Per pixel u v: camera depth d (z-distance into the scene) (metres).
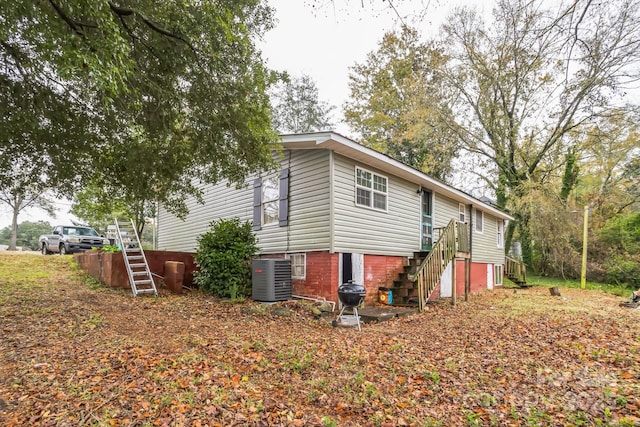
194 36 5.58
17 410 3.21
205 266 9.87
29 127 5.70
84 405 3.38
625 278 19.17
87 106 6.12
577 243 21.80
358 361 5.08
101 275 10.33
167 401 3.51
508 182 23.67
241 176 8.40
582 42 4.92
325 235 9.08
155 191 8.63
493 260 19.44
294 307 8.46
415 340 6.32
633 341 6.23
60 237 16.59
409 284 10.94
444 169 24.95
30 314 6.34
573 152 22.53
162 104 6.27
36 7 3.83
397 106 25.86
